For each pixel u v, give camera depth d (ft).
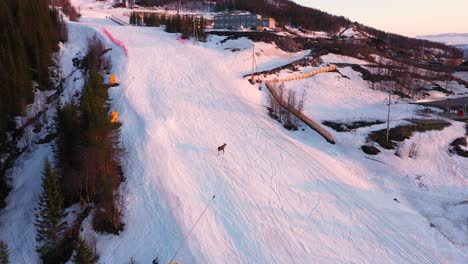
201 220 85.35
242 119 139.95
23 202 96.89
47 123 126.00
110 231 82.38
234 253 77.71
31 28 163.53
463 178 122.62
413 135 143.43
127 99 136.05
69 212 86.28
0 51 132.57
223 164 107.86
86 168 86.53
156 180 96.37
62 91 147.02
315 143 135.23
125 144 109.40
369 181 115.75
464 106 174.91
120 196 89.51
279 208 92.48
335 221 90.68
